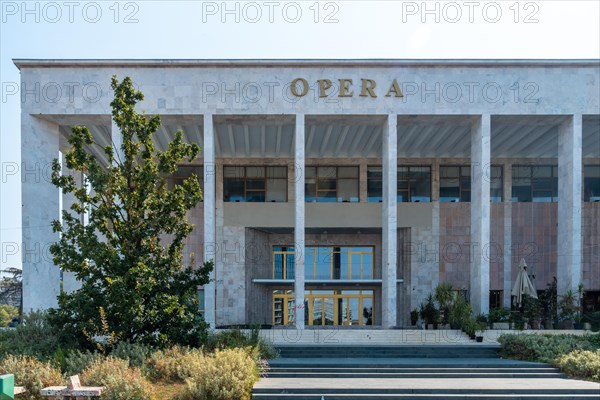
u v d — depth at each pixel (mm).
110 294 14117
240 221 31578
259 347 17188
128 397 11109
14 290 51750
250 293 31594
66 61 23375
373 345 19484
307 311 32656
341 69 24109
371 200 32562
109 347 14875
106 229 15180
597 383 14117
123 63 23562
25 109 23484
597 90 23969
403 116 24344
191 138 29125
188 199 15648
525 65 24000
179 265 15805
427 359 17672
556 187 32750
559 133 25453
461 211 32250
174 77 23812
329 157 32688
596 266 31594
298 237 23828
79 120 24391
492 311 23188
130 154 15383
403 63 23984
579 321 22562
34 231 23953
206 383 11805
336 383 13852
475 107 23984
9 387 9953
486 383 14086
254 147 30625
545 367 16016
